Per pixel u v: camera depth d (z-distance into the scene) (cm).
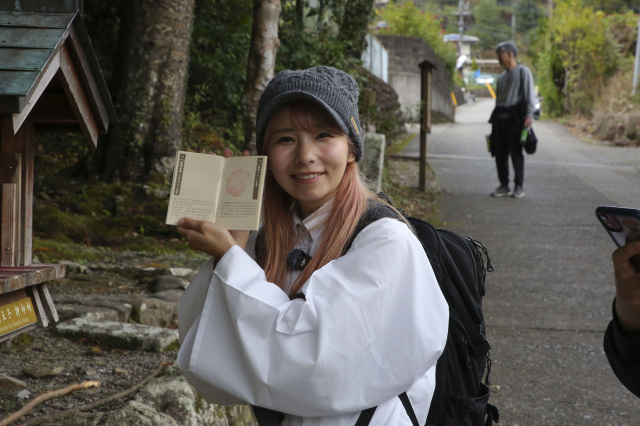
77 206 765
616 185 1168
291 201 189
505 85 1038
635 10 4475
